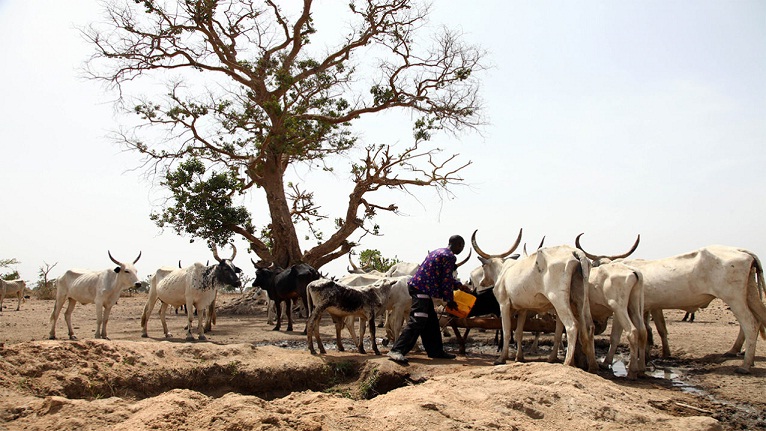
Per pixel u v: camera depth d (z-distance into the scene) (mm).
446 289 9539
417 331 9539
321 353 10289
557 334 10016
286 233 23750
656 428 5863
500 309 10281
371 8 24531
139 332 14812
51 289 31984
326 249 24422
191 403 5863
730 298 9375
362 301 10438
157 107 23906
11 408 5832
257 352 9648
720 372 9305
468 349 12602
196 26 23797
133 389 8000
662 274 10195
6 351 7625
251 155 24656
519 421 5965
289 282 16078
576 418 6121
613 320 9820
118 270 12344
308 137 23969
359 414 5875
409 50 24812
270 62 24141
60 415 5641
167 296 13375
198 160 24047
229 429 5250
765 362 9797
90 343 8453
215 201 23719
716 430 5859
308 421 5430
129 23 23406
